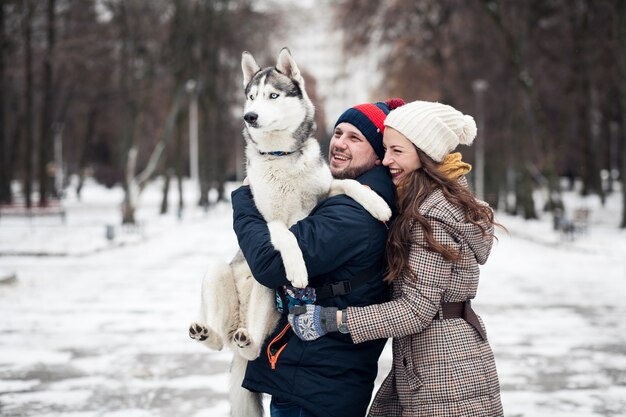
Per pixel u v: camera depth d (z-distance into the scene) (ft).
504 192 125.90
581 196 143.23
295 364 9.45
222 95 144.56
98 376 21.06
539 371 21.56
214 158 160.04
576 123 126.62
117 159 214.28
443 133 9.54
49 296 36.04
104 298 35.47
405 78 121.29
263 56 132.46
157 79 114.01
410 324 8.89
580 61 95.30
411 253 9.18
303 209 11.73
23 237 70.54
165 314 31.09
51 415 17.31
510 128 110.01
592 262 52.31
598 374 21.18
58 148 174.91
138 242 69.31
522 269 48.34
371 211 9.57
